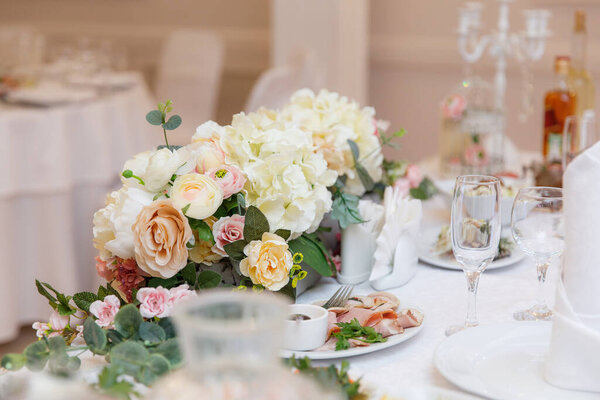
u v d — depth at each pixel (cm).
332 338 111
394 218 137
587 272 94
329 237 150
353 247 140
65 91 326
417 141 447
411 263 141
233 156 125
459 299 132
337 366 104
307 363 90
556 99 202
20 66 357
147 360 92
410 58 438
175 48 454
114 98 331
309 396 58
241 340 56
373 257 141
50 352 96
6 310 292
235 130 128
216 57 441
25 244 300
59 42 571
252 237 117
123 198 115
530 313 123
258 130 130
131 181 118
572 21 386
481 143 216
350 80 435
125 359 92
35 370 95
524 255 157
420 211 143
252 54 522
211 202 113
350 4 425
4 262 290
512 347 106
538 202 118
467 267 114
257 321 59
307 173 127
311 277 139
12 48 358
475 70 414
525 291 136
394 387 90
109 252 119
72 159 308
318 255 129
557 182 194
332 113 151
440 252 154
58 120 298
